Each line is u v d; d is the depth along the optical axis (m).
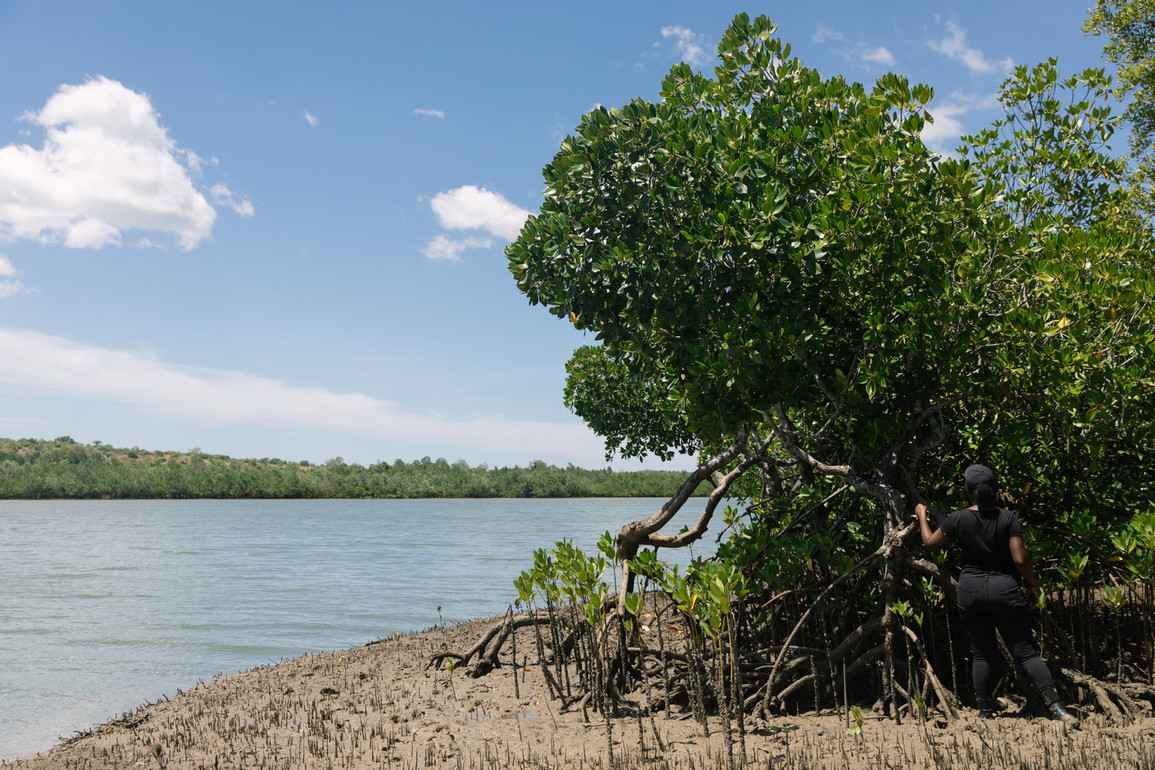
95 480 142.12
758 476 12.64
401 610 19.39
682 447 15.31
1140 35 16.36
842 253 6.67
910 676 5.78
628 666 7.38
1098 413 6.24
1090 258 6.57
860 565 6.52
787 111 7.81
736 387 6.82
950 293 6.39
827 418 8.42
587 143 7.55
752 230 6.80
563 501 138.12
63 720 9.41
